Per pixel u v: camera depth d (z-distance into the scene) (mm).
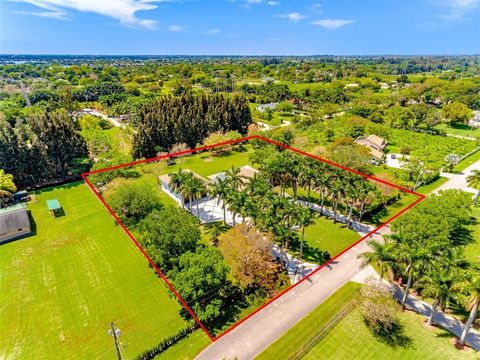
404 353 35656
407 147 105688
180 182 63969
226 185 61844
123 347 36812
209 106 118188
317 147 96438
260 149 100750
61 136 84500
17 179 78938
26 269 50375
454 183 84125
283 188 71125
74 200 75000
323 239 58406
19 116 126438
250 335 37969
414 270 38094
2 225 58031
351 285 46000
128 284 46938
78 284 47125
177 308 42375
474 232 59312
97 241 57906
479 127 144500
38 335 38625
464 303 34906
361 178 62938
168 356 35594
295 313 41125
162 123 103062
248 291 44781
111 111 162125
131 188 63625
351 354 35500
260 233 51656
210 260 40094
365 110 151000
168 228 45469
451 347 36375
